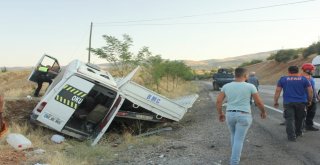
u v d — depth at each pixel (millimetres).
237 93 7543
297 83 10336
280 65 93375
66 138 11914
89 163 8836
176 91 38500
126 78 13914
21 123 12375
